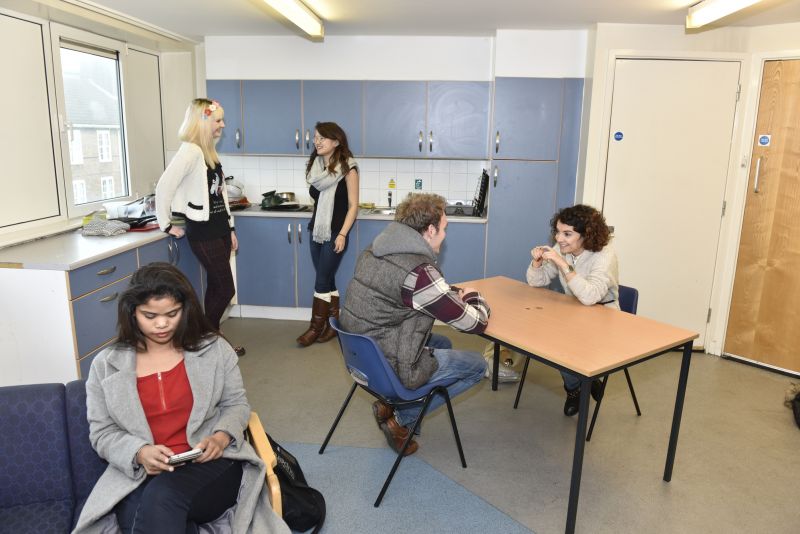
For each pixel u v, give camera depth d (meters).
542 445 2.80
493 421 3.04
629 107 3.93
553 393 3.40
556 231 2.81
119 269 3.16
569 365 1.96
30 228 3.37
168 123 4.85
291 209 4.62
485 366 2.55
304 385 3.45
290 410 3.13
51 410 1.61
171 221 3.74
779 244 3.73
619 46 3.87
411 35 4.39
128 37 4.09
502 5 3.41
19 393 1.60
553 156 4.30
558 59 4.18
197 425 1.67
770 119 3.71
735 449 2.79
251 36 4.45
